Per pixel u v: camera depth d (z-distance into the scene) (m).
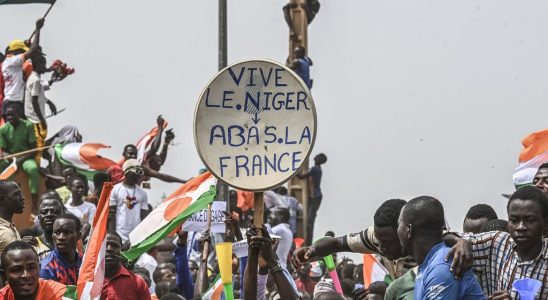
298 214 20.75
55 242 10.55
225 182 8.50
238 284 12.32
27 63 18.64
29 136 18.47
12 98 18.55
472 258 7.30
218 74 8.57
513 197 7.80
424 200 7.49
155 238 11.86
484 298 7.33
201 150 8.51
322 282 10.88
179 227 12.81
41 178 18.59
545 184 10.11
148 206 17.27
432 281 7.28
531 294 7.34
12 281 8.98
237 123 8.58
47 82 19.45
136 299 10.70
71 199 17.00
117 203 16.84
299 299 9.01
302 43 21.44
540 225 7.70
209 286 11.65
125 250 12.50
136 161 16.98
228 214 11.01
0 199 11.51
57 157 18.75
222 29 15.41
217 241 14.76
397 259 9.05
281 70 8.59
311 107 8.55
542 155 11.80
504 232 8.06
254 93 8.59
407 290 8.38
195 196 11.95
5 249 9.05
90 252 9.48
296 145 8.55
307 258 8.89
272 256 8.45
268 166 8.55
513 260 7.88
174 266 14.43
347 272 15.92
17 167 18.28
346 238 8.84
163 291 12.58
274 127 8.59
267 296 11.77
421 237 7.45
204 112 8.55
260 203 8.54
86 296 9.31
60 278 10.48
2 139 18.38
